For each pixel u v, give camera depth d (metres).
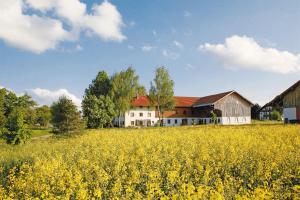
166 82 82.75
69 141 31.36
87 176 14.27
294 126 37.28
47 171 14.54
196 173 14.19
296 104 49.25
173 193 11.01
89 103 68.81
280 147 20.00
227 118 78.62
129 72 78.81
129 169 15.55
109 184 13.84
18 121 32.28
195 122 89.19
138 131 42.53
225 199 10.62
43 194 11.54
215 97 83.31
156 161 16.33
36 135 58.88
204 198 10.05
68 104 51.78
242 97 80.44
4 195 12.21
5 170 18.41
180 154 18.77
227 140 24.95
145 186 13.12
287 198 10.85
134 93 79.38
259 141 23.59
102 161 17.89
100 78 87.62
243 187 12.47
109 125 74.38
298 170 14.09
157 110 87.75
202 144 22.70
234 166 15.68
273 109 83.94
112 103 71.62
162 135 32.59
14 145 31.48
